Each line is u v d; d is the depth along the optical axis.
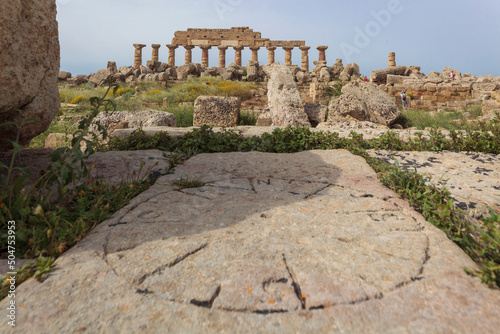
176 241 2.00
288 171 3.65
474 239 1.95
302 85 25.41
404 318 1.28
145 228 2.19
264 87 24.02
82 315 1.33
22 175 3.24
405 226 2.15
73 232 2.10
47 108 3.06
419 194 2.59
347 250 1.85
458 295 1.41
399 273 1.60
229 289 1.50
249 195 2.89
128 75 27.20
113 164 3.92
